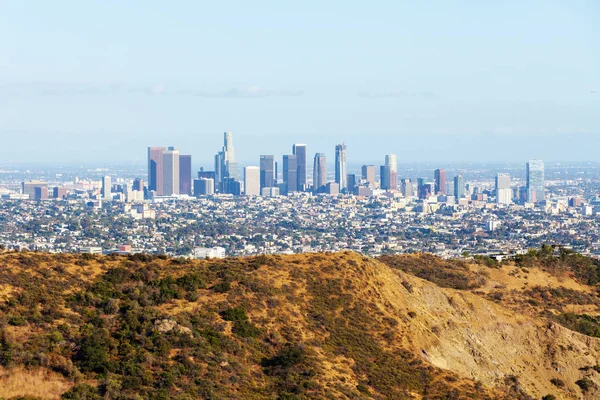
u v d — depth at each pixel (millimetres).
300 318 87188
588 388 98250
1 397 63781
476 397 81938
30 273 84250
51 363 69938
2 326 73312
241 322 82500
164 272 91375
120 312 80750
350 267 98625
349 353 84375
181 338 76250
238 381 73188
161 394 67312
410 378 83500
